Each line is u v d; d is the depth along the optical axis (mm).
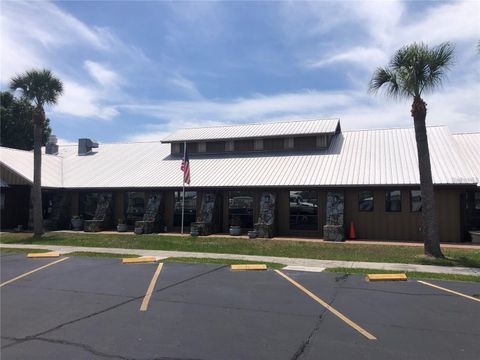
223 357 5906
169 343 6484
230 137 26641
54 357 5938
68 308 8578
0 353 6098
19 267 13703
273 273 12492
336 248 17812
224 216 23812
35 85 21906
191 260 14945
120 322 7602
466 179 18594
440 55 14695
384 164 21359
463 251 16469
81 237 22094
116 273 12531
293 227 22188
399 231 20297
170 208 24828
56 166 29297
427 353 6020
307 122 27188
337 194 20906
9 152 28047
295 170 22656
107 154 31062
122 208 26188
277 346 6328
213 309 8453
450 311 8219
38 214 22531
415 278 11633
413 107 15352
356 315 7965
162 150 30172
